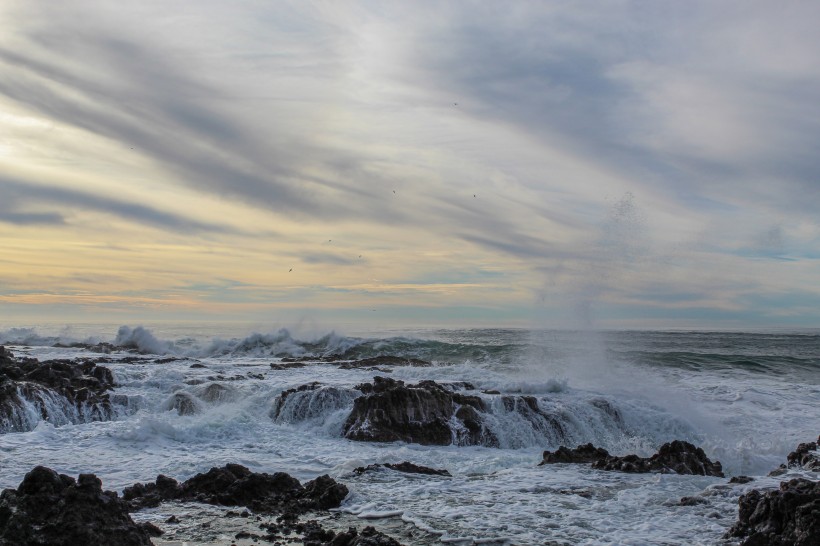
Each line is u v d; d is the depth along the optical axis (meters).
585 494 11.25
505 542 8.76
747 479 11.96
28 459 13.66
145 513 10.12
